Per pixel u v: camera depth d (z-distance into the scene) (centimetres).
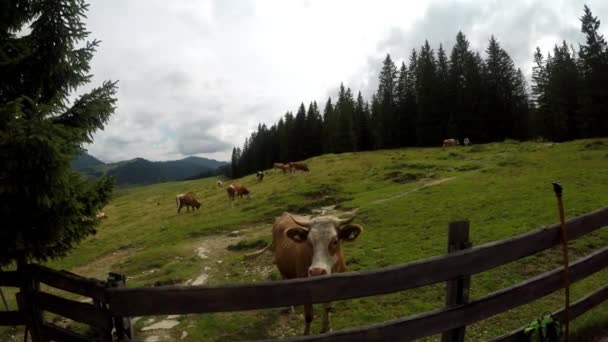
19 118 486
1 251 529
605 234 1038
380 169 3406
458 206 1622
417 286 376
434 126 6544
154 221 3183
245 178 5772
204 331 763
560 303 723
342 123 7462
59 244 610
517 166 2459
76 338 479
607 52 4650
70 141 538
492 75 6322
